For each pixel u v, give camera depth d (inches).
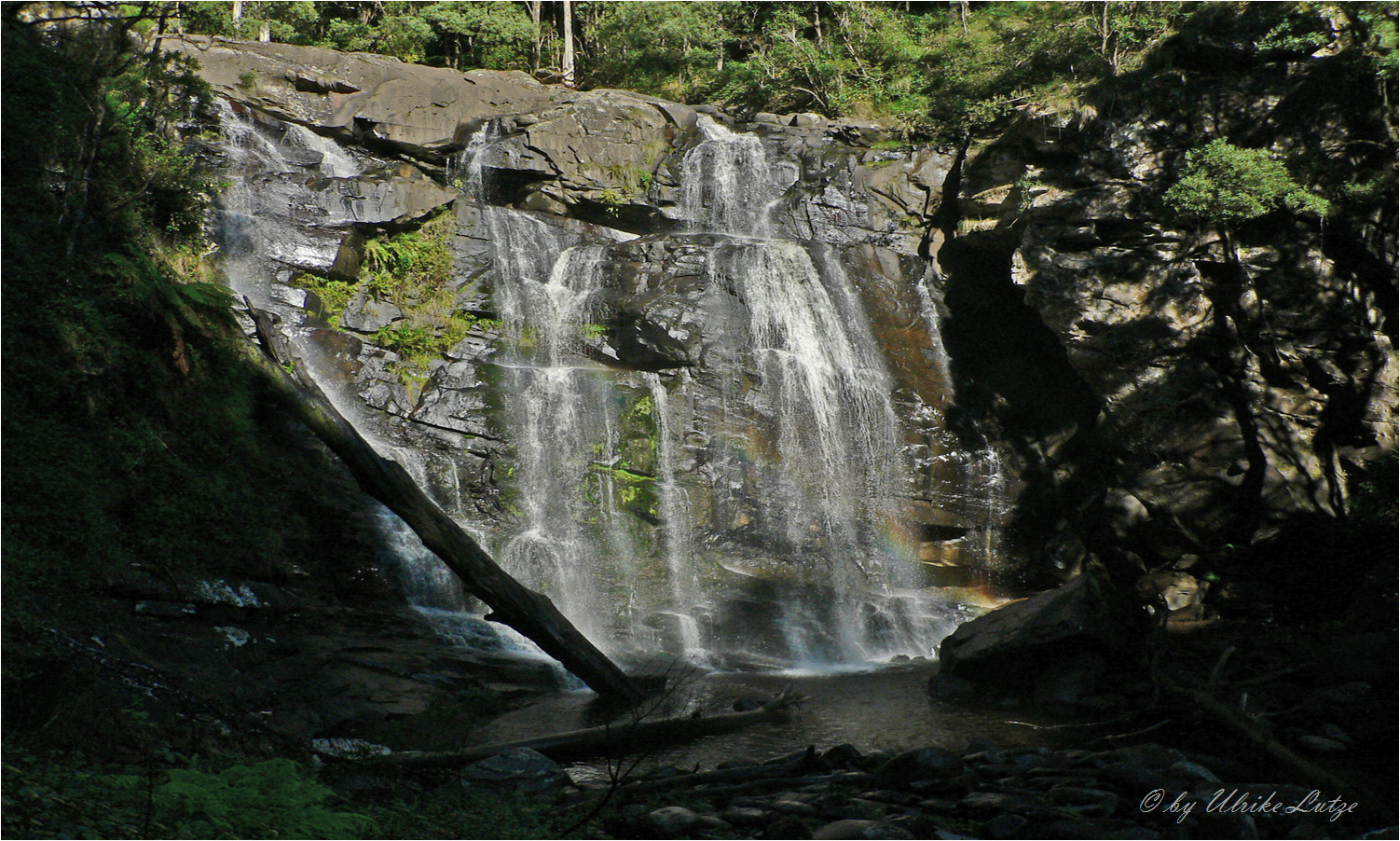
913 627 814.5
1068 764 413.1
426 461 782.5
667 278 927.0
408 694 499.5
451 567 545.6
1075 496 909.2
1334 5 824.9
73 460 469.1
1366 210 763.4
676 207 1074.1
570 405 852.6
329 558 638.5
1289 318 789.9
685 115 1131.9
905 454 941.2
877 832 304.0
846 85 1343.5
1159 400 813.9
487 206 965.8
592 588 792.9
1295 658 591.8
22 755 249.0
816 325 953.5
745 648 750.5
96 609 434.9
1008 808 337.1
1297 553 781.3
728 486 866.1
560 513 821.9
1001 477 930.1
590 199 1067.3
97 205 608.4
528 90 1155.3
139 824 202.8
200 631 477.1
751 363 901.8
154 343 573.6
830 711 551.5
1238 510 800.3
